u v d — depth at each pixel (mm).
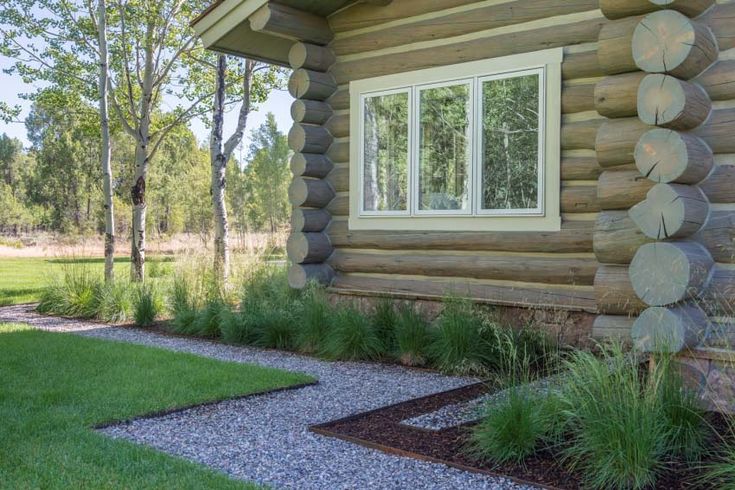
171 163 36062
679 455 3693
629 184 5316
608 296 5461
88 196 33562
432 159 7516
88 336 8508
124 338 8508
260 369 6223
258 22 7969
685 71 4793
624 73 5355
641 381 4246
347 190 8422
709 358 4531
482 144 7086
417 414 4781
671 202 4711
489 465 3701
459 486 3424
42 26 14219
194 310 9219
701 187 5070
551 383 4344
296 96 8422
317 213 8477
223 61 12383
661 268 4734
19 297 13016
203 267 10250
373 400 5254
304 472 3637
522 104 6766
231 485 3336
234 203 37781
